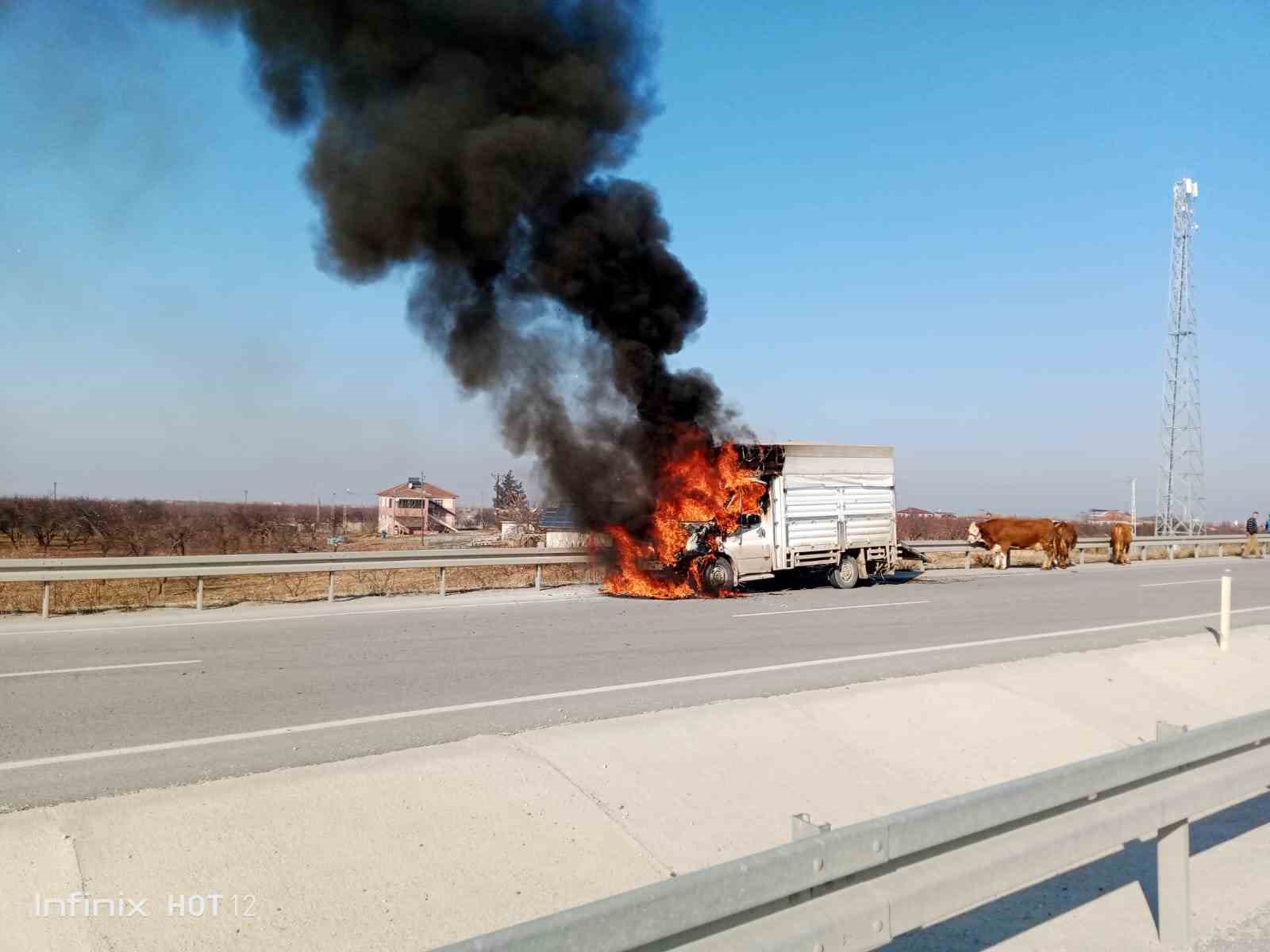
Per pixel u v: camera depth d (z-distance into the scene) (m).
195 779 5.47
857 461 21.52
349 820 4.48
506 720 7.10
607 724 6.21
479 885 4.20
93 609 16.05
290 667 9.59
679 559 18.50
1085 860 3.81
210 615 14.69
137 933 3.58
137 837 4.12
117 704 7.73
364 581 23.00
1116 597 18.73
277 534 34.41
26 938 3.47
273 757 5.99
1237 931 4.45
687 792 5.38
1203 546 39.66
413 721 7.05
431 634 12.34
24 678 8.91
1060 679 8.70
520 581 22.95
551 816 4.79
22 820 4.20
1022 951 4.23
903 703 7.34
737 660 10.17
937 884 3.29
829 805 5.59
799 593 19.53
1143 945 4.30
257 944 3.63
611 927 2.46
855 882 3.14
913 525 46.88
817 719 6.71
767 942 2.79
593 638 12.02
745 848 4.95
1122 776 3.92
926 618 14.63
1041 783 3.60
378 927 3.83
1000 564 29.14
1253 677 10.20
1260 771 4.70
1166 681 9.45
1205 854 5.52
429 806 4.70
